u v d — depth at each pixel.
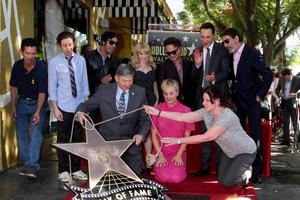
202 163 6.39
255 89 6.39
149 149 5.95
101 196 4.80
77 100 6.22
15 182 6.44
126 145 5.21
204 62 6.27
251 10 12.60
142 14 12.80
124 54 16.44
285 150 10.47
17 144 7.39
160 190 4.99
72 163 6.34
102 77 6.66
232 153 5.43
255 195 5.71
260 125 6.45
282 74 11.38
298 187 6.53
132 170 5.07
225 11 18.36
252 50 6.32
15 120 6.60
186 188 5.88
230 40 6.26
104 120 5.61
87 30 11.39
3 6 6.88
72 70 6.16
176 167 5.84
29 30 7.91
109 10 12.96
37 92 6.49
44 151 8.57
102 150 5.11
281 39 16.75
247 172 5.42
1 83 6.84
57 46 9.09
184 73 6.66
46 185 6.32
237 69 6.34
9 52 7.10
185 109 5.86
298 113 10.61
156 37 9.15
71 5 10.02
